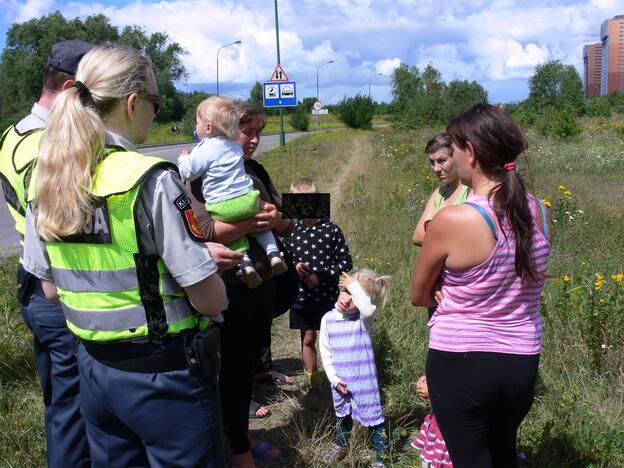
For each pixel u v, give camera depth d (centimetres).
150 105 224
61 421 279
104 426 219
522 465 326
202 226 304
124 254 199
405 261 701
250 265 311
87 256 202
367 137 3512
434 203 367
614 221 864
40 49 7194
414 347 469
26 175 249
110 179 198
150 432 208
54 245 209
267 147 2986
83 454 283
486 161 231
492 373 233
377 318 505
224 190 299
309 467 351
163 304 204
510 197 226
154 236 201
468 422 242
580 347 436
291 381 463
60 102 203
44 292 247
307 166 1772
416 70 6638
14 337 476
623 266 614
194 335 210
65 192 197
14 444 345
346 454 360
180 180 210
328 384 455
